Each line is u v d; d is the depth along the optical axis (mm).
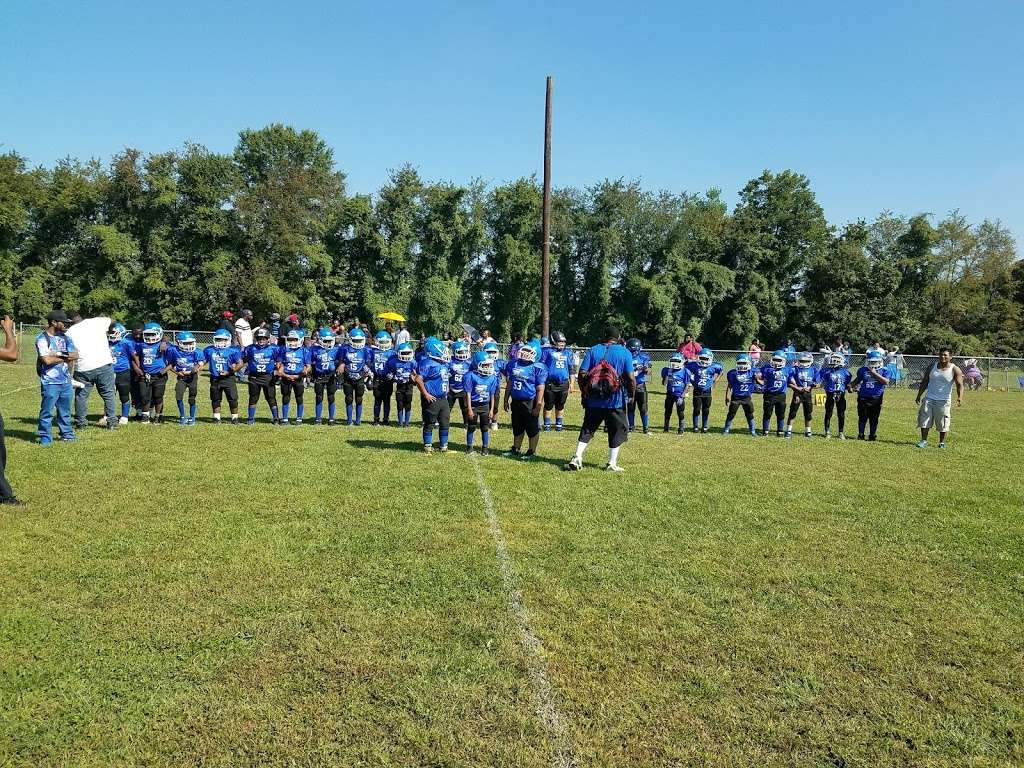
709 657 4523
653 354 38094
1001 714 3967
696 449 12750
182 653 4352
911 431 16625
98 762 3340
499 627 4844
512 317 63312
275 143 63188
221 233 52094
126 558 5945
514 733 3656
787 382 15195
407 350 14414
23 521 6910
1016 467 11594
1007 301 64312
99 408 15578
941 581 5980
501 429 14930
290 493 8250
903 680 4309
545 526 7219
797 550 6699
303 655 4379
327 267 55312
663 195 65875
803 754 3561
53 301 54156
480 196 64500
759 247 65312
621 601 5363
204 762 3371
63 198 54969
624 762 3453
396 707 3852
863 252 63031
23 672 4070
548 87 21516
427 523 7180
